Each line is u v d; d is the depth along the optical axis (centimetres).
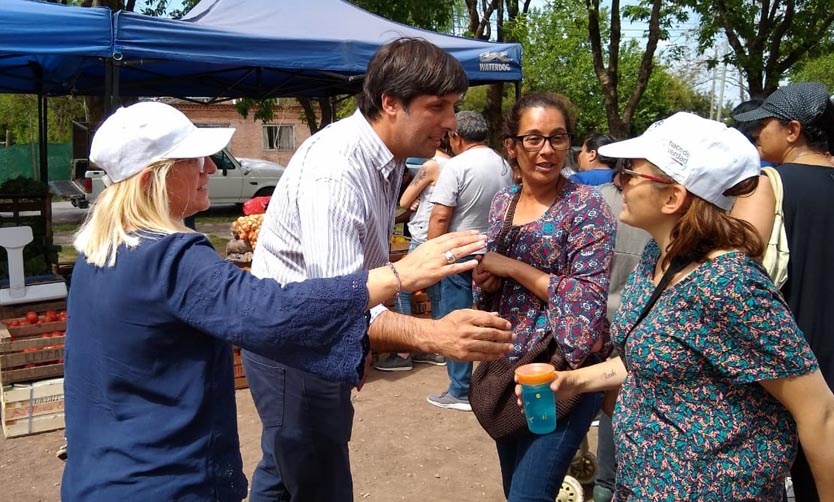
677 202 165
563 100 238
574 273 228
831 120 258
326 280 156
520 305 237
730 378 158
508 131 243
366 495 354
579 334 219
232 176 1648
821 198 240
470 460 393
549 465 228
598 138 433
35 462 387
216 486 161
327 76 792
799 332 156
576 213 232
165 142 161
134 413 156
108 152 160
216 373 162
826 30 1454
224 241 1210
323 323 150
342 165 205
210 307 149
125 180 162
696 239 161
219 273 152
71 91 913
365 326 155
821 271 239
